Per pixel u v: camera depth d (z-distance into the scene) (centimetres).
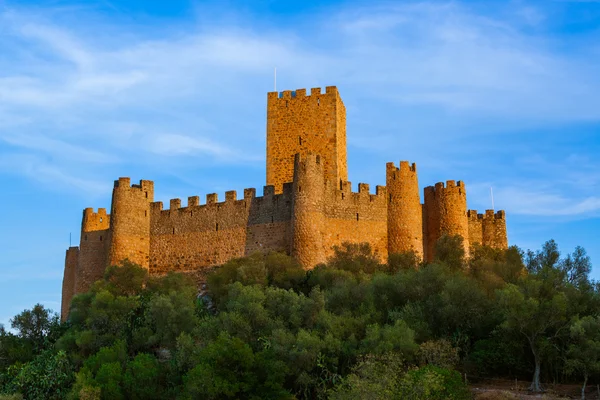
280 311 7662
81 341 8112
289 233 9494
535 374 6944
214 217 10138
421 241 9906
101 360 7650
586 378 6656
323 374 6900
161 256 10431
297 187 9231
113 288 9225
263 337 7244
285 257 8969
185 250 10269
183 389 6894
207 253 10081
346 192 9681
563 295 7375
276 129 10238
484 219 10856
